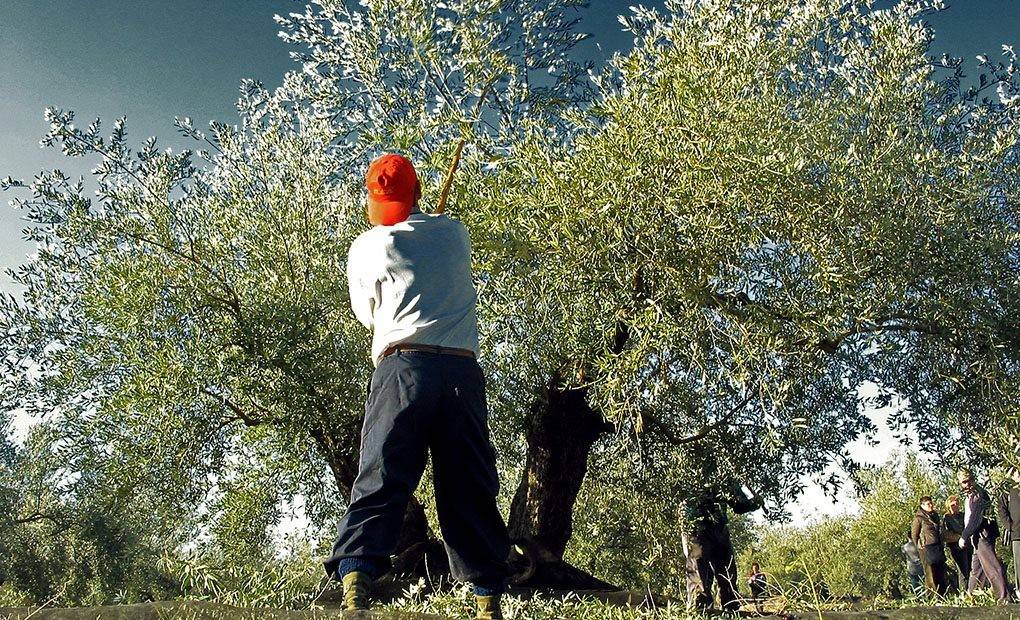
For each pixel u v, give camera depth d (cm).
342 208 892
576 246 672
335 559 246
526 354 891
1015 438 721
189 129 922
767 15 759
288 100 907
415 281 263
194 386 836
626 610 311
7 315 880
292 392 857
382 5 800
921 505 996
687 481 909
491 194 704
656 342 681
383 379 257
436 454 265
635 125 678
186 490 900
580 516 1083
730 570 860
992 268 752
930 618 272
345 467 912
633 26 754
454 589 286
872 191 698
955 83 827
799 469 870
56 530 1576
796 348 742
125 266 849
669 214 683
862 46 786
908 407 816
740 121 676
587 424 918
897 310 762
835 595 309
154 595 1441
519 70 823
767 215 702
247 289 900
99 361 888
